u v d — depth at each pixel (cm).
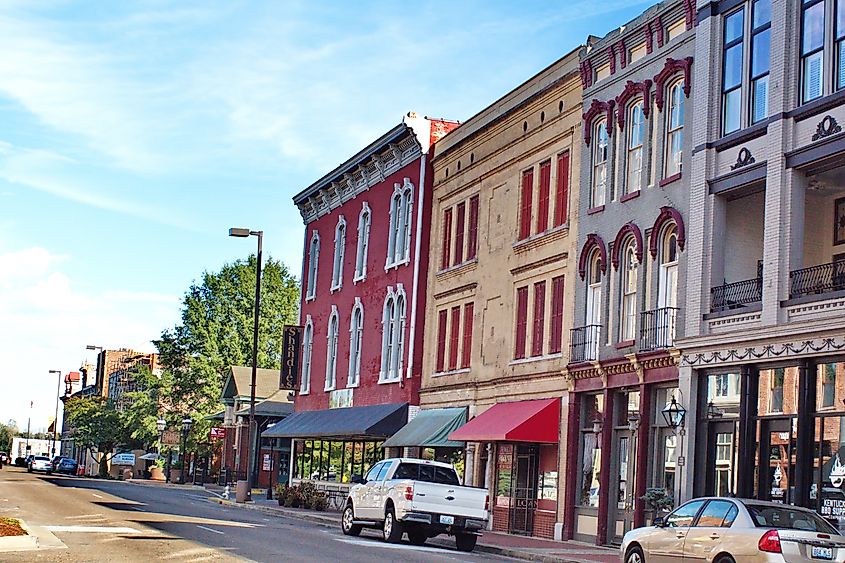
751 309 2434
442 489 2739
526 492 3388
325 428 4766
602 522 2944
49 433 16612
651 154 2923
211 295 8419
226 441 7225
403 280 4503
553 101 3469
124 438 9169
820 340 2230
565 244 3306
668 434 2750
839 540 1645
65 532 2427
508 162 3756
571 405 3161
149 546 2150
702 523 1814
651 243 2858
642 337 2830
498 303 3731
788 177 2377
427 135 4441
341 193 5334
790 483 2292
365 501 2936
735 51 2614
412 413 4294
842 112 2253
